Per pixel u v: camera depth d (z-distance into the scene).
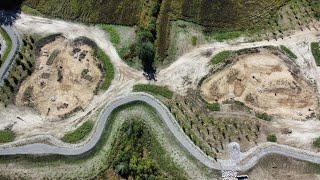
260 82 82.06
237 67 83.38
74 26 85.88
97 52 83.56
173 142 76.31
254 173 74.81
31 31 85.06
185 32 86.19
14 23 85.56
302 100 81.00
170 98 80.31
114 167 73.31
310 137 78.00
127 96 79.75
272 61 84.12
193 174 74.06
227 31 86.75
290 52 84.94
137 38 83.81
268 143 77.19
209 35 86.31
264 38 86.31
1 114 78.00
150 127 77.06
